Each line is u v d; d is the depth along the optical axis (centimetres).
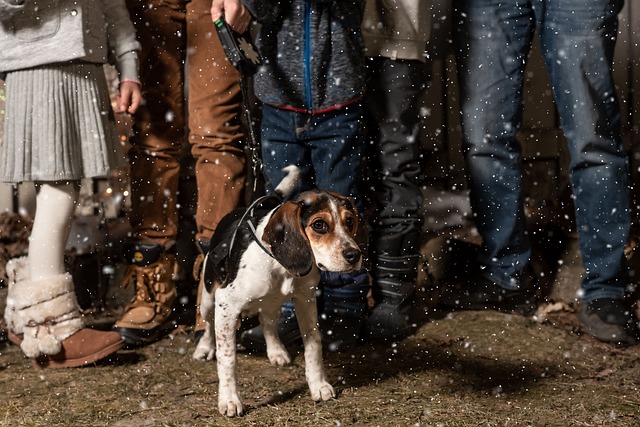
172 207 353
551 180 439
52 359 301
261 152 330
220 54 330
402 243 338
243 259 240
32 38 293
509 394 265
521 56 346
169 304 347
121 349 330
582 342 328
